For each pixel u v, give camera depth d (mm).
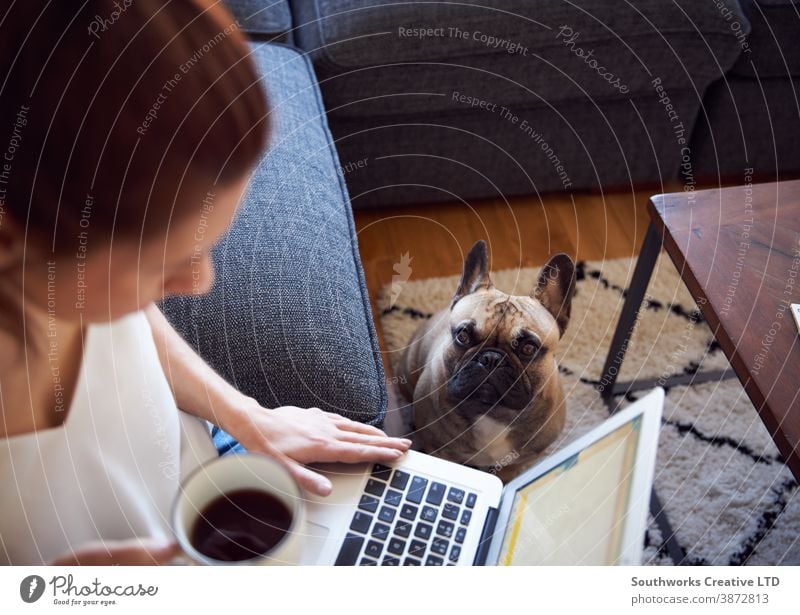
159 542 499
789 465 667
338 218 897
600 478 574
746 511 1006
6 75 350
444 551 580
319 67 1135
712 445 1068
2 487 483
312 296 802
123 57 359
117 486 535
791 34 1248
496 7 1114
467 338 932
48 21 347
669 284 1260
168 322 729
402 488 610
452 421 939
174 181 387
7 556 508
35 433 483
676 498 1015
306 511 593
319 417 660
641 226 1361
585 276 1276
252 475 513
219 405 643
